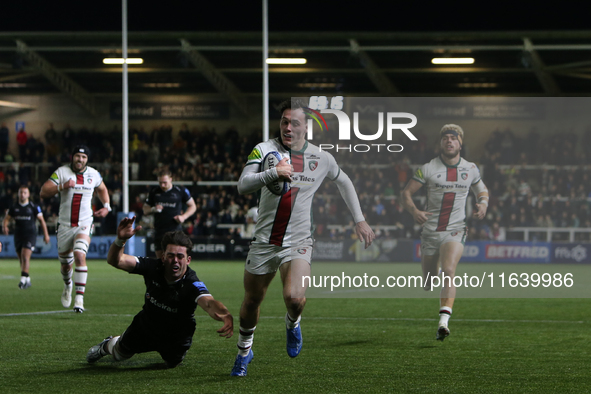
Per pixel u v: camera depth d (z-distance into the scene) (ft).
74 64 339.77
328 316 100.01
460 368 59.16
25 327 84.07
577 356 65.82
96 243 269.03
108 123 361.51
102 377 53.93
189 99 360.07
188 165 334.24
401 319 96.43
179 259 52.08
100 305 111.24
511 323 92.32
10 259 268.82
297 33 306.55
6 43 324.39
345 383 52.37
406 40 307.58
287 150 54.39
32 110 362.94
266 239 52.90
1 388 49.85
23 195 137.08
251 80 349.20
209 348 69.15
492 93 331.77
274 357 64.23
